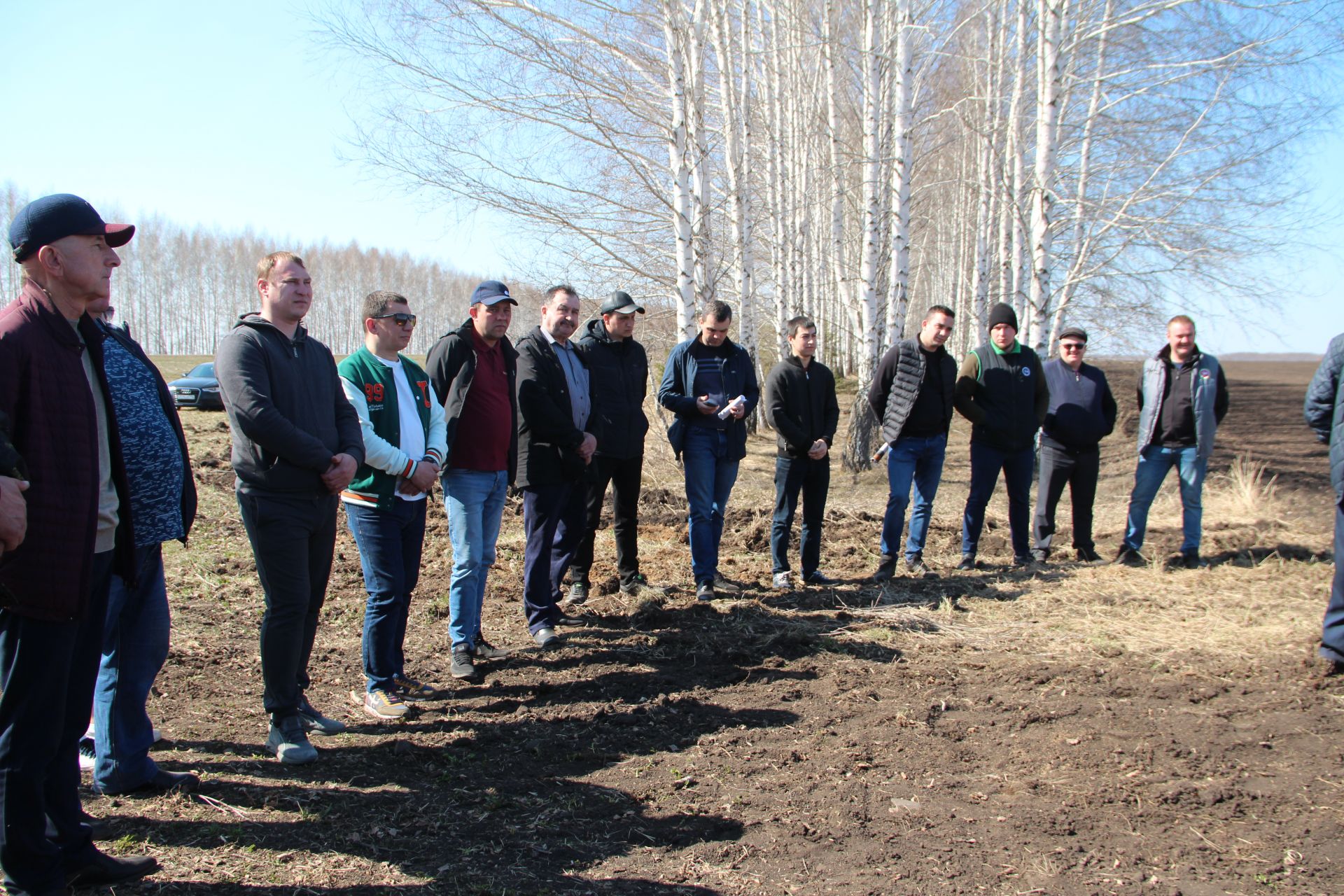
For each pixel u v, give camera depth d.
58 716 2.44
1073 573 6.86
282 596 3.45
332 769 3.48
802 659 4.94
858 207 19.30
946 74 18.02
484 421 4.57
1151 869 2.85
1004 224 15.41
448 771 3.51
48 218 2.46
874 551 7.86
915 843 3.01
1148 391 7.09
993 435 6.95
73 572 2.44
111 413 2.68
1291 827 3.12
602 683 4.57
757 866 2.85
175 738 3.70
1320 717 4.07
